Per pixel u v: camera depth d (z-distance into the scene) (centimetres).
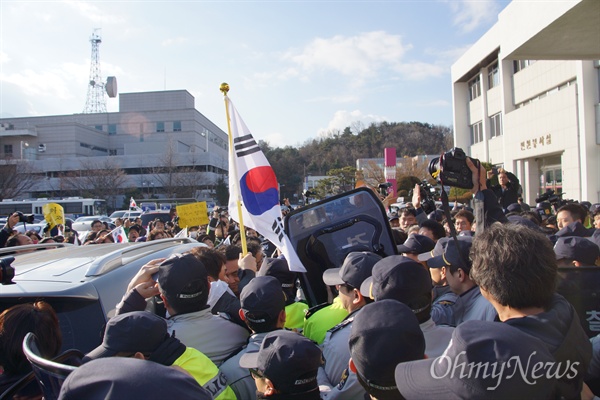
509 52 1711
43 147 7744
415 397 141
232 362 273
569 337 172
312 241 444
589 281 255
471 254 198
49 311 264
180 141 7944
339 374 265
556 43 1582
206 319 288
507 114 2905
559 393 165
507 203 735
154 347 213
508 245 181
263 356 210
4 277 298
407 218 689
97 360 125
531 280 173
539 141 2516
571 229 466
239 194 431
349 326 278
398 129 9881
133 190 6078
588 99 2073
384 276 235
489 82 3312
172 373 122
